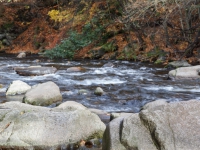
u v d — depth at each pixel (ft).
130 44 49.67
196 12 46.44
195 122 10.16
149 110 10.74
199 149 9.39
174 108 10.65
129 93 25.66
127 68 39.99
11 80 31.68
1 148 12.89
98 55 51.60
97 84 29.48
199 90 26.45
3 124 13.78
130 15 47.19
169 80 30.83
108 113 18.80
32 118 13.80
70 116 14.02
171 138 9.75
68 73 36.35
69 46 54.39
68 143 13.23
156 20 49.34
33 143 13.03
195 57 42.75
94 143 13.56
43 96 21.50
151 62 44.96
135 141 10.07
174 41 46.91
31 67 36.65
